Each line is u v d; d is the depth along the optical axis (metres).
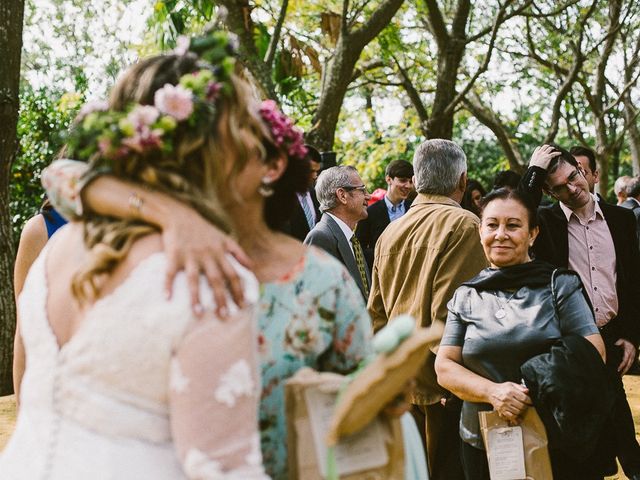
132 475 1.38
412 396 4.12
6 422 7.17
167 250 1.41
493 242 3.50
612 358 4.68
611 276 4.71
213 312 1.38
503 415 3.21
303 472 1.60
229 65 1.54
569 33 16.31
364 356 1.76
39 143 13.96
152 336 1.36
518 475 3.17
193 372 1.35
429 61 18.47
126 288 1.40
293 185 1.81
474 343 3.40
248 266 1.47
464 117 23.30
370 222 8.30
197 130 1.50
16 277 3.12
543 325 3.32
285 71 10.17
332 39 10.97
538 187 4.66
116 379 1.38
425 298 4.10
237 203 1.60
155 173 1.47
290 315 1.68
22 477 1.44
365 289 5.40
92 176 1.53
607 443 3.32
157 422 1.40
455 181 4.36
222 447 1.35
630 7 16.86
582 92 21.38
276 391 1.66
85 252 1.53
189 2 9.06
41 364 1.49
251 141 1.55
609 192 25.44
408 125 20.77
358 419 1.52
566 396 3.10
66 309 1.51
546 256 4.71
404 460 1.66
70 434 1.42
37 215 3.14
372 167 19.36
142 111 1.47
